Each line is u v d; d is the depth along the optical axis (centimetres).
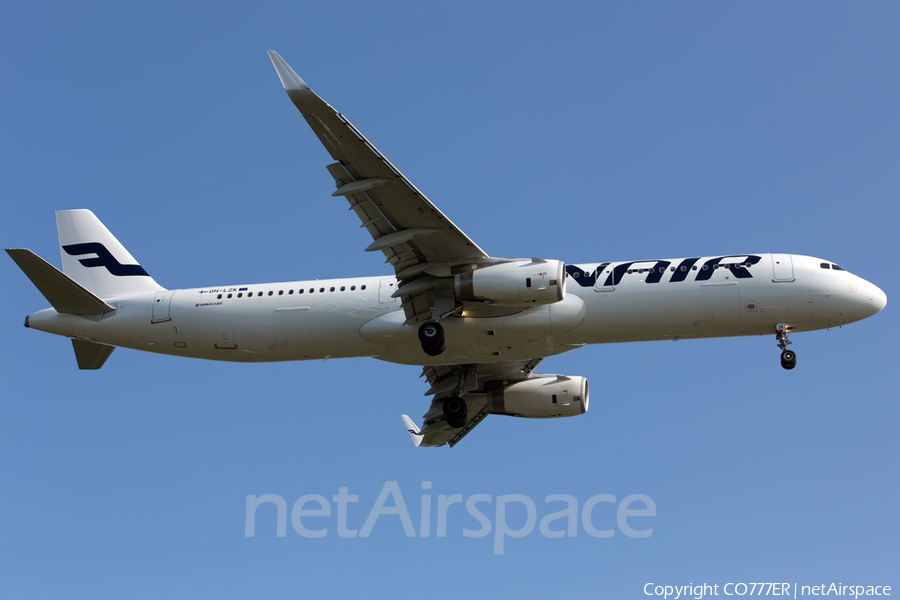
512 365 8806
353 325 7844
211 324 8138
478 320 7488
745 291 7231
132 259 8894
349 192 6712
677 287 7319
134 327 8312
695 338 7550
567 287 7469
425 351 7506
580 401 8675
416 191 6738
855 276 7356
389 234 7119
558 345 7606
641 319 7350
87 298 8275
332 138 6456
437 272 7288
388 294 7869
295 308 7969
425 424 9338
